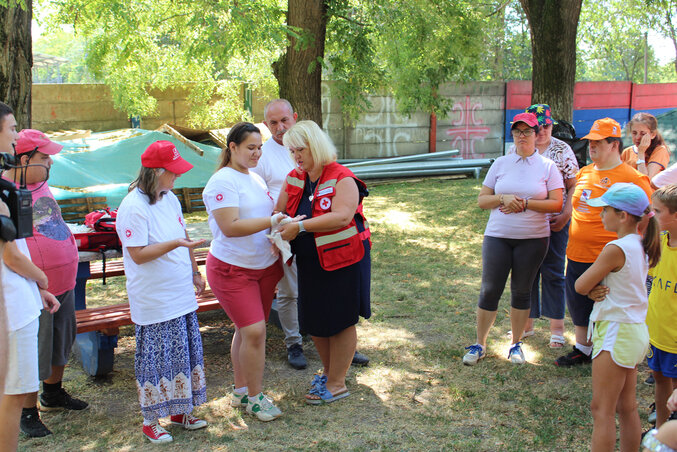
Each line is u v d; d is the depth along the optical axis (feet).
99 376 14.80
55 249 11.69
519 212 14.40
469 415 12.73
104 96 45.83
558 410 12.79
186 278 11.84
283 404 13.41
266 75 45.32
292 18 31.48
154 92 47.14
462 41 40.27
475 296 20.88
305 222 12.09
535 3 33.09
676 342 10.46
